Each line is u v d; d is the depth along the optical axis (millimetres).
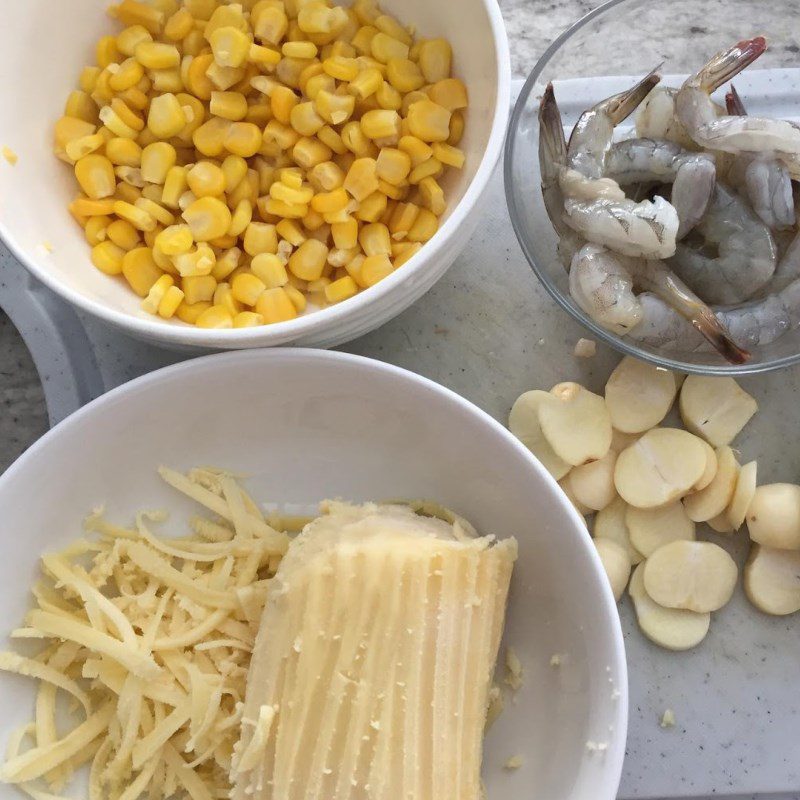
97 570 222
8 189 220
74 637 211
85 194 236
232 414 230
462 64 231
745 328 232
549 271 252
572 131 245
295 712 196
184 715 208
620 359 255
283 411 230
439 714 193
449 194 234
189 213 224
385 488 239
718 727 238
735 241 232
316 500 241
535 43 278
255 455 238
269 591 212
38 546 220
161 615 217
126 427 221
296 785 194
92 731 214
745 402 247
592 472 247
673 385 247
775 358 235
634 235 223
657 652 243
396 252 231
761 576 240
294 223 232
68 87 239
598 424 245
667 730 238
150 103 235
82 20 235
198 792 210
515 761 217
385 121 222
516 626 224
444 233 204
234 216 229
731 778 236
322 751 192
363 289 231
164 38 238
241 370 217
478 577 203
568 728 209
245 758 195
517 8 280
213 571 225
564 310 241
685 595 239
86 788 216
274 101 226
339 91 227
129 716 208
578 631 208
